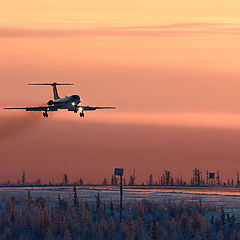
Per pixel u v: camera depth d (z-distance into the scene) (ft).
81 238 627.87
